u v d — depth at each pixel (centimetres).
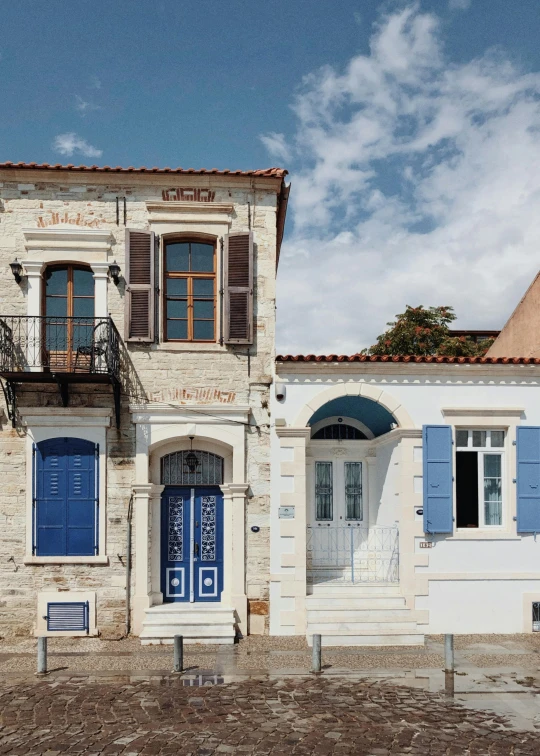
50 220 1224
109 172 1223
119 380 1191
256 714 795
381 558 1316
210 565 1231
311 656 1041
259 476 1206
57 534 1175
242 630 1162
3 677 941
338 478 1396
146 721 772
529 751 693
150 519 1205
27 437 1184
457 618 1179
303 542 1185
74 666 991
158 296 1229
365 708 816
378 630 1123
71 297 1233
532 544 1205
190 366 1219
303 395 1216
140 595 1162
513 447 1220
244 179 1250
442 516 1196
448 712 804
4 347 1144
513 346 1608
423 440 1206
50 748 697
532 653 1059
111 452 1192
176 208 1239
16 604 1155
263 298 1249
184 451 1248
